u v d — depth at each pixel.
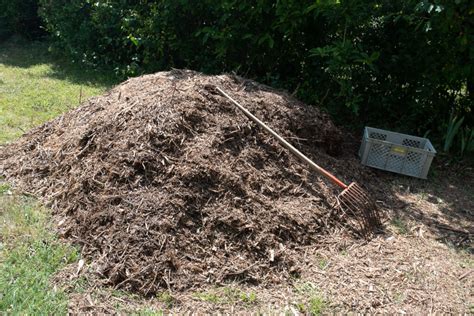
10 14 11.13
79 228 3.75
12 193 4.31
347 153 5.67
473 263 3.91
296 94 6.70
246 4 6.42
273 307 3.23
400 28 6.11
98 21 8.75
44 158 4.70
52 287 3.25
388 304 3.34
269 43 6.45
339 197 4.34
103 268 3.38
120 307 3.14
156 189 3.83
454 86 6.20
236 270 3.49
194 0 7.09
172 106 4.34
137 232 3.54
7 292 3.14
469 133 6.16
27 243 3.66
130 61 8.82
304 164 4.66
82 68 9.13
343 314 3.21
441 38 5.75
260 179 4.20
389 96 6.53
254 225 3.79
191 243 3.59
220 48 6.90
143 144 4.06
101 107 4.82
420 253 3.97
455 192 5.20
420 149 5.19
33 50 10.53
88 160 4.22
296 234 3.90
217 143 4.22
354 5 5.79
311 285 3.46
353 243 4.00
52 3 9.36
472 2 5.05
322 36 6.59
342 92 6.10
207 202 3.84
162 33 7.84
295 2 6.09
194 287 3.35
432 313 3.29
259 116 4.77
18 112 6.41
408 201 4.88
